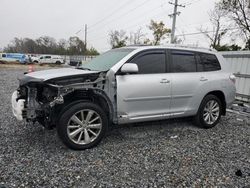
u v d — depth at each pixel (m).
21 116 3.76
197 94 4.96
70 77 3.73
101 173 3.17
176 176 3.16
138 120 4.36
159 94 4.43
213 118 5.36
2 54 45.59
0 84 11.45
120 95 4.05
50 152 3.73
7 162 3.35
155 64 4.48
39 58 48.41
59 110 3.79
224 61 5.64
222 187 2.94
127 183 2.95
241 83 8.50
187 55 4.98
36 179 2.96
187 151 3.99
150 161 3.57
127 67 3.89
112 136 4.57
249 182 3.07
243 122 6.01
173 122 5.70
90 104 3.83
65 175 3.08
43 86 3.79
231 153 3.98
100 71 4.01
